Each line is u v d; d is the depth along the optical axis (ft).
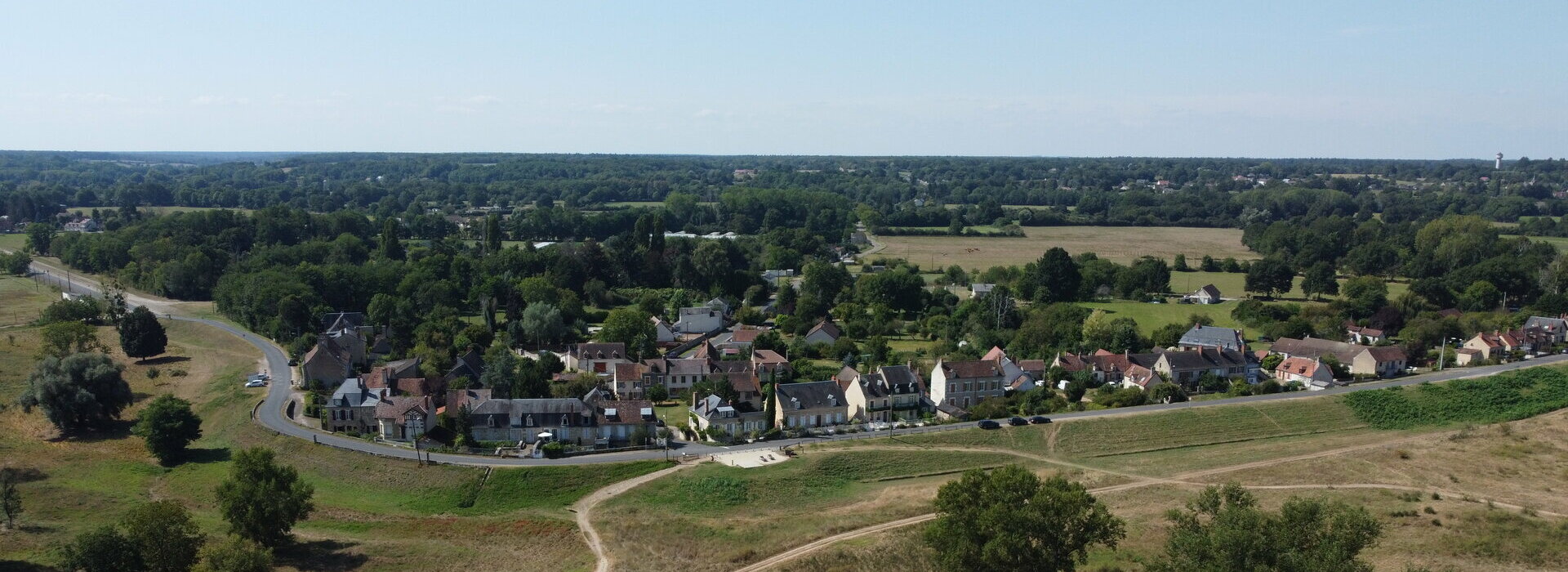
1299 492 338.75
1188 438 423.23
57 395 426.92
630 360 579.89
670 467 376.68
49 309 652.89
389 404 414.41
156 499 348.38
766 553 284.41
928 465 385.50
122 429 443.73
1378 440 417.49
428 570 282.56
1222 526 229.45
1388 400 470.39
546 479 362.12
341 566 283.59
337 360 500.33
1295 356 551.59
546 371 529.45
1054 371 525.75
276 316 626.23
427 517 330.95
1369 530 225.56
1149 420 435.53
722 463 379.96
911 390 480.64
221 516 319.88
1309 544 227.20
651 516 325.42
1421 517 299.17
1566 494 326.65
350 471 374.63
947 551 251.39
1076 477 366.63
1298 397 474.49
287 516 295.48
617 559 285.84
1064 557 247.50
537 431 405.59
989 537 246.06
